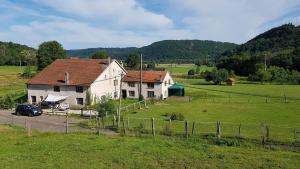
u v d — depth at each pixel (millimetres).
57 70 78750
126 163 26812
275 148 32688
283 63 175375
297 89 113062
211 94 96125
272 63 179625
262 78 144750
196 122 48969
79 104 73062
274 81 143250
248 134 39875
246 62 192000
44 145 33062
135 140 35438
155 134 40125
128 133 41469
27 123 52625
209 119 54812
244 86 124812
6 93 94625
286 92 103250
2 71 179500
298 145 34125
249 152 30359
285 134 40250
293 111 63375
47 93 75562
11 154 29625
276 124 50094
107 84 78938
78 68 78188
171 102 77812
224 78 131500
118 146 32406
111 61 80312
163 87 86062
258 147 33000
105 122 50875
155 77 86500
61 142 34469
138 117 55906
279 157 28578
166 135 39562
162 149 31266
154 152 30062
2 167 25656
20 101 78812
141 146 32344
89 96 72062
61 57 144375
